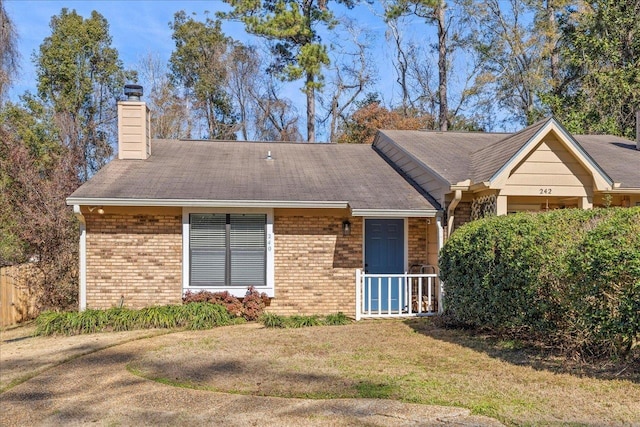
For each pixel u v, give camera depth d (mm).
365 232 11883
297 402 5277
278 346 7949
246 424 4742
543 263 6652
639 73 19844
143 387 6008
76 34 29734
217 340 8539
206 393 5688
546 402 5008
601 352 6355
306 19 24609
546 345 7094
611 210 6879
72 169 13695
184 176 11844
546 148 10164
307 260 11336
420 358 7004
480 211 10672
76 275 12656
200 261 11008
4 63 20797
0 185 13453
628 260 5578
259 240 11195
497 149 11500
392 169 13711
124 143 13039
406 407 4992
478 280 8188
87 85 29703
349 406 5090
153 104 32688
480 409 4867
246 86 34500
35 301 13016
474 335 8523
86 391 6016
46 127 24719
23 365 7410
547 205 10445
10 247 13594
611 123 19656
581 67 23797
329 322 10156
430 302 11031
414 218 12039
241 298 11070
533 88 26953
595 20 21438
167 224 10969
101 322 9836
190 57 34344
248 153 14547
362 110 30109
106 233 10805
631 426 4363
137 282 10859
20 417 5254
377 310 11766
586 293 6027
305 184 11859
